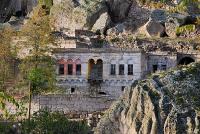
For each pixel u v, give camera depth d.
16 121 112.94
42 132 109.69
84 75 147.25
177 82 110.94
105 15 167.88
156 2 174.12
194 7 173.00
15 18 180.00
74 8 170.38
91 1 171.25
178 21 166.12
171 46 156.75
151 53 153.62
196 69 113.38
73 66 147.38
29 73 131.50
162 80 111.50
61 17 171.25
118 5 172.75
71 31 167.75
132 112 109.56
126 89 112.94
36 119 111.81
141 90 110.00
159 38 161.00
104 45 159.00
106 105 133.12
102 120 111.88
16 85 133.38
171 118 106.00
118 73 146.88
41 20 144.00
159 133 106.31
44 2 177.62
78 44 155.00
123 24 168.00
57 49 146.62
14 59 141.50
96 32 165.75
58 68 146.88
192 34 164.12
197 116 105.62
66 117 118.75
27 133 108.62
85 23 167.88
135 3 174.25
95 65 147.88
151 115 107.62
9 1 189.25
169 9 172.12
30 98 126.19
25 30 144.25
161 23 166.38
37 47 140.12
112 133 110.69
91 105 133.12
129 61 146.75
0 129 106.62
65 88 144.38
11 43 144.88
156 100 108.62
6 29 152.25
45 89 132.75
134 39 158.62
